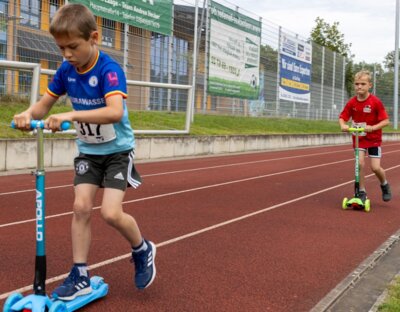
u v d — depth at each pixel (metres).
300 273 4.18
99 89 3.01
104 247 4.78
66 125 2.74
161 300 3.49
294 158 16.16
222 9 18.66
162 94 16.81
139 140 13.55
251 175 11.12
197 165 12.90
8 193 7.77
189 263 4.37
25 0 11.86
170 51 16.72
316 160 15.67
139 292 3.63
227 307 3.40
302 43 25.66
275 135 19.88
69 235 5.23
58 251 4.62
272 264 4.41
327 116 29.11
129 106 15.76
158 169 11.70
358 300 3.64
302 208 7.18
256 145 18.73
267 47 22.58
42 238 2.84
